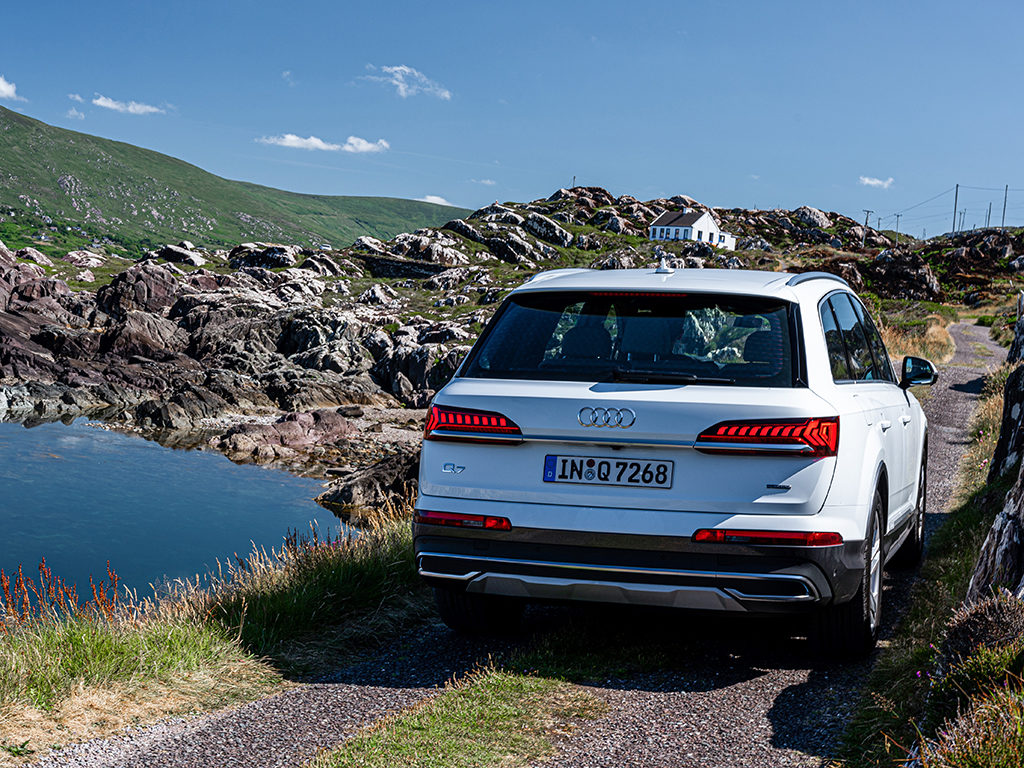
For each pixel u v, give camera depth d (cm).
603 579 405
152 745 360
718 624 512
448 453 430
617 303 444
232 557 1719
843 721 364
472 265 11331
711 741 351
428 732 360
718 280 457
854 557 407
